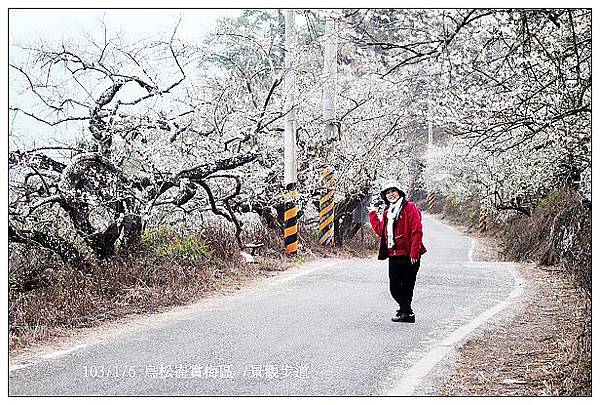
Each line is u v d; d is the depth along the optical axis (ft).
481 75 44.27
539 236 70.18
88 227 43.68
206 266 49.11
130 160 45.75
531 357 28.81
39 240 41.11
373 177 83.71
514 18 33.17
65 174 42.78
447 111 48.26
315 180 75.31
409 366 27.27
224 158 48.19
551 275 53.31
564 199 64.28
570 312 37.65
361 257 81.15
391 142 86.28
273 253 64.85
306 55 63.77
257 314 37.29
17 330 31.40
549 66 39.78
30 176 42.34
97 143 44.16
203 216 57.52
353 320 35.83
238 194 52.85
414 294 44.01
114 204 43.91
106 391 23.93
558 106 42.34
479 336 32.55
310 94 66.74
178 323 34.86
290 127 66.18
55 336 31.78
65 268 41.29
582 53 36.78
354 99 80.89
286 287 47.19
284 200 65.87
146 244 47.42
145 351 29.30
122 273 41.75
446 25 29.19
